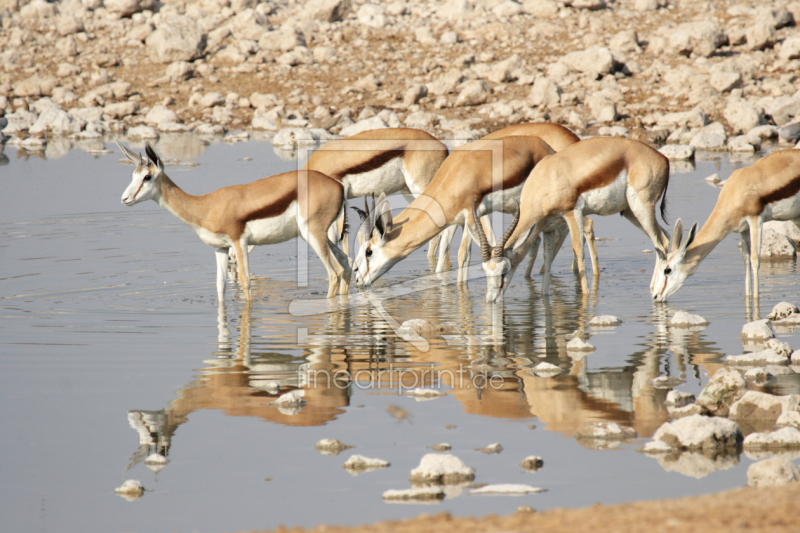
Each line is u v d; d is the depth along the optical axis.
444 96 90.88
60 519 15.38
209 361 25.08
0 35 107.00
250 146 77.69
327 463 17.67
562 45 101.25
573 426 19.56
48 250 41.28
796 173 32.09
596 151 34.62
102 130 87.44
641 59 96.94
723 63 92.00
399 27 107.31
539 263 41.22
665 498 15.54
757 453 17.78
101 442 19.05
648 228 35.97
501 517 13.73
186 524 15.09
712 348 25.70
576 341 26.11
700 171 63.16
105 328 28.81
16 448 18.73
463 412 20.62
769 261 39.44
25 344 26.80
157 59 101.50
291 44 101.44
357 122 81.19
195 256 40.66
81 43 105.75
